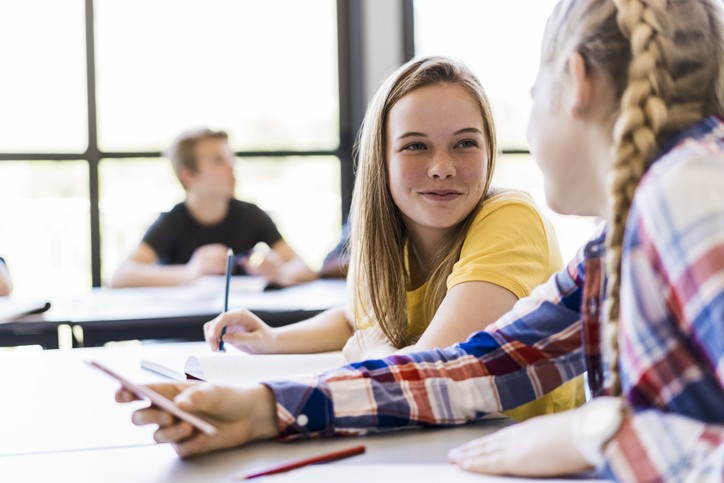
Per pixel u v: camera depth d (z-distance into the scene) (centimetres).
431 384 102
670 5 77
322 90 447
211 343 160
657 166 68
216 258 332
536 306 106
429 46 443
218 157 357
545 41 87
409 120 134
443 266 137
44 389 133
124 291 313
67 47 413
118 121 420
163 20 422
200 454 92
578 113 81
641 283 68
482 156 136
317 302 283
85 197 419
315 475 82
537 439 77
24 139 413
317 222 450
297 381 99
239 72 433
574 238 407
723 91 77
